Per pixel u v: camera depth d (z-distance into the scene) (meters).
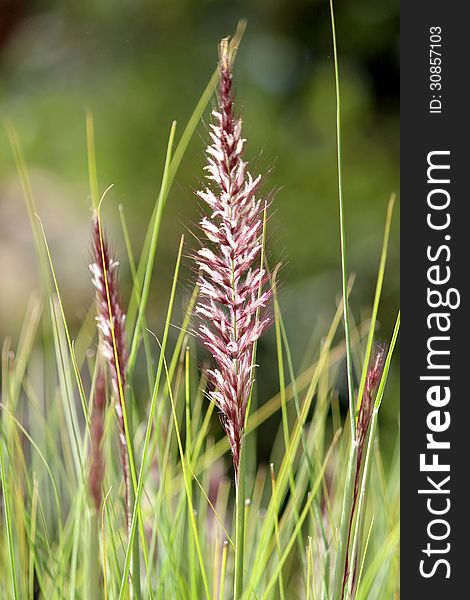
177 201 2.75
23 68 3.36
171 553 0.96
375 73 3.13
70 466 1.03
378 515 1.06
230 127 0.84
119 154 3.00
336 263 2.87
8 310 2.60
